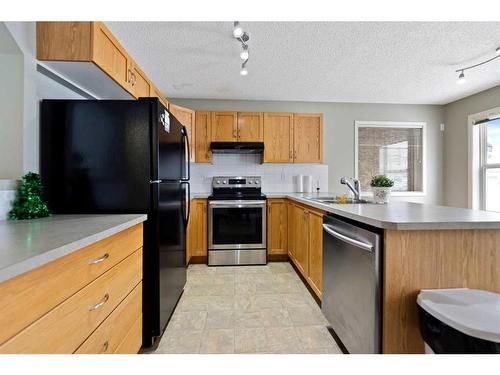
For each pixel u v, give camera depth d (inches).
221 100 154.9
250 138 145.9
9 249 29.0
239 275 117.0
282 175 159.5
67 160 64.3
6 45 56.1
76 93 78.7
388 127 164.7
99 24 63.1
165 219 71.8
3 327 24.2
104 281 42.5
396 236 47.1
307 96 149.8
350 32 84.4
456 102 156.6
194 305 88.4
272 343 67.5
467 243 48.3
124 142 65.1
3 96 57.4
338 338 69.5
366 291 51.3
